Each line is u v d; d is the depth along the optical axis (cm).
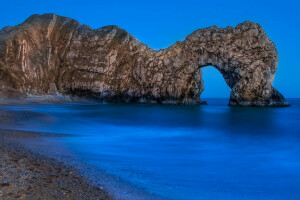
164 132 2542
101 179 941
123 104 6328
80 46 7138
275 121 3472
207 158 1388
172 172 1091
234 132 2569
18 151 1273
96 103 6612
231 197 838
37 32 7125
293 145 1872
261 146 1831
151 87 6475
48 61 6944
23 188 772
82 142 1712
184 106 5919
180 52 6347
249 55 5709
